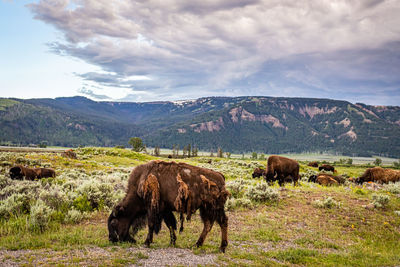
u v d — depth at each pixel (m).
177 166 6.20
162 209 6.02
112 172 23.39
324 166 44.09
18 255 5.01
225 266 5.07
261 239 7.14
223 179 6.39
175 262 5.09
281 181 16.09
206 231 6.11
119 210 6.07
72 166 24.83
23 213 7.91
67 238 6.18
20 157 23.69
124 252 5.43
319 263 5.60
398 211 9.39
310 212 9.60
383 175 17.22
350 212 9.48
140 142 119.62
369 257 6.24
